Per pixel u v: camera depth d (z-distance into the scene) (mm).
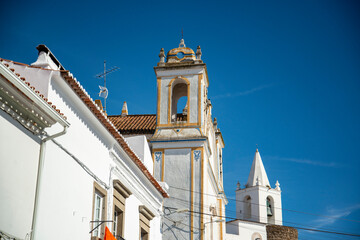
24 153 13258
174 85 33812
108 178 18109
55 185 14477
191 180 30406
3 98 12453
